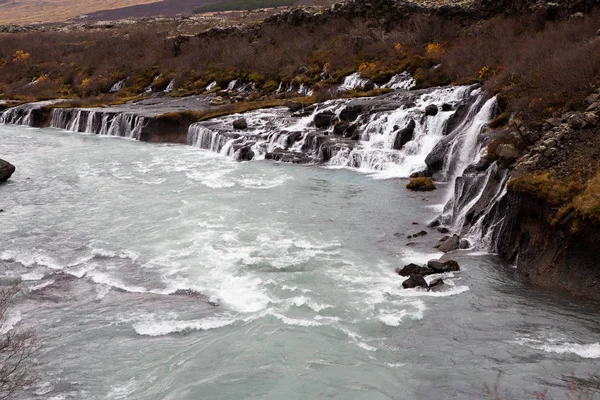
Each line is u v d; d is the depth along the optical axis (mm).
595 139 21656
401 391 13875
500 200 21750
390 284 19609
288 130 44125
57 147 47750
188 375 14688
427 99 44312
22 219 27641
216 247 23312
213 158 41750
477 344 15734
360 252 22531
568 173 20469
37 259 22609
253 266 21375
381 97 48281
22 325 17375
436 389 13891
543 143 22312
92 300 19016
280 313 17750
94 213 28406
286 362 15133
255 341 16172
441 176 33031
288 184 33188
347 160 37781
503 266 20375
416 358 15227
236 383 14297
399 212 27562
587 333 16000
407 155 36875
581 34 39281
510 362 14844
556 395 13367
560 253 18797
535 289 18609
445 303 18031
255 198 30312
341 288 19359
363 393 13812
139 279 20562
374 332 16578
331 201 29594
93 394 14047
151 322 17422
